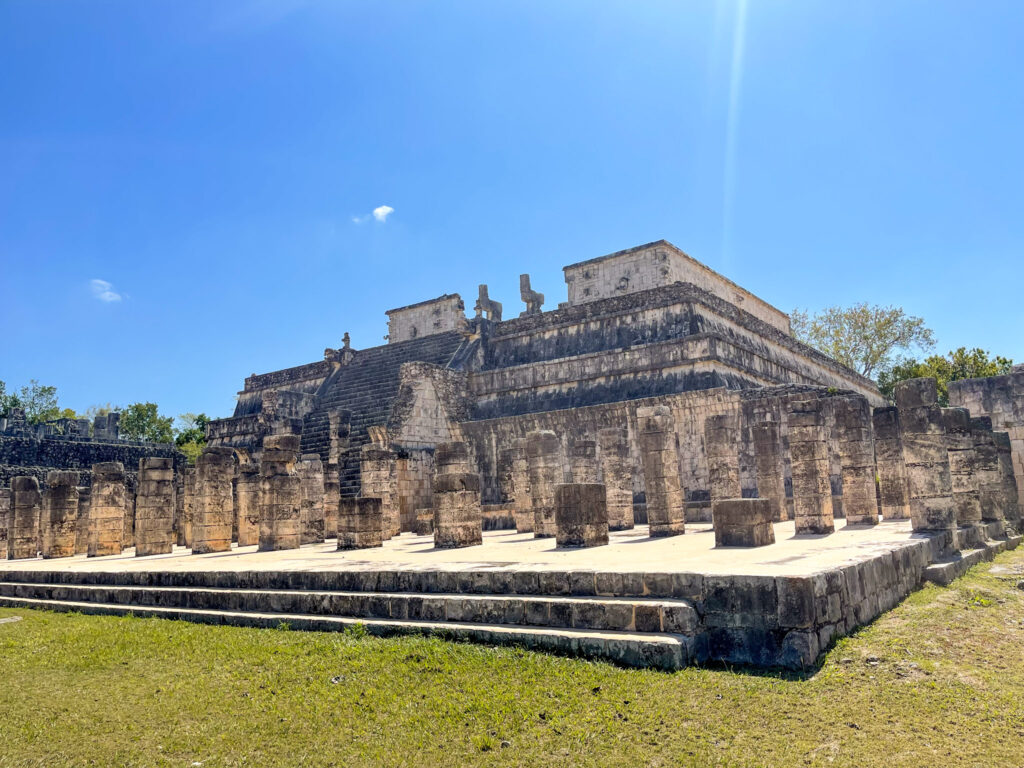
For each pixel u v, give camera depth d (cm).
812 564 898
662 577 859
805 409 1505
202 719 752
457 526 1642
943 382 4000
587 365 3266
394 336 4703
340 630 1021
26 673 948
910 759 598
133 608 1318
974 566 1325
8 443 4291
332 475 2638
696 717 673
